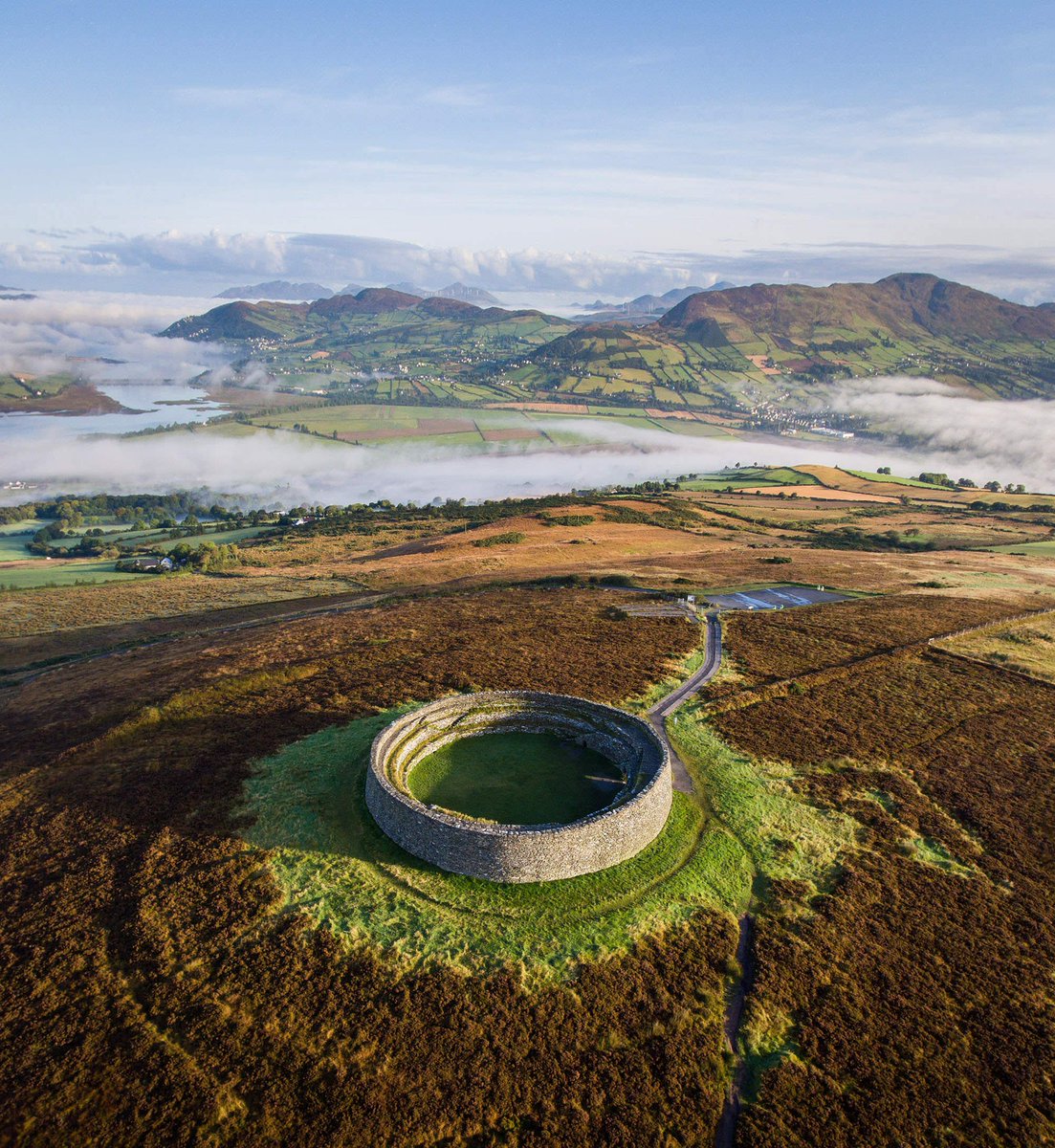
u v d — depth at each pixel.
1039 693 73.19
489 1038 33.66
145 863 44.56
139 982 36.22
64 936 39.06
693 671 77.06
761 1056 33.62
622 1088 31.81
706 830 49.06
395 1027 33.91
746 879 44.62
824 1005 36.03
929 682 75.12
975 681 75.75
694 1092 31.80
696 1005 35.78
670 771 50.19
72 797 52.56
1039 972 38.47
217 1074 31.64
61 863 45.19
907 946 39.84
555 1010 35.12
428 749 55.75
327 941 38.59
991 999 36.78
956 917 42.03
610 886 43.03
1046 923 41.88
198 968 37.00
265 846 46.25
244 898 41.50
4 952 38.12
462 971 37.03
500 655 80.69
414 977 36.66
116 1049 32.66
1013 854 47.78
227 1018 34.25
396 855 45.00
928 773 57.38
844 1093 31.80
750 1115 30.81
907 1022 35.28
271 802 50.88
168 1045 32.91
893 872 45.53
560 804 49.28
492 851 42.38
